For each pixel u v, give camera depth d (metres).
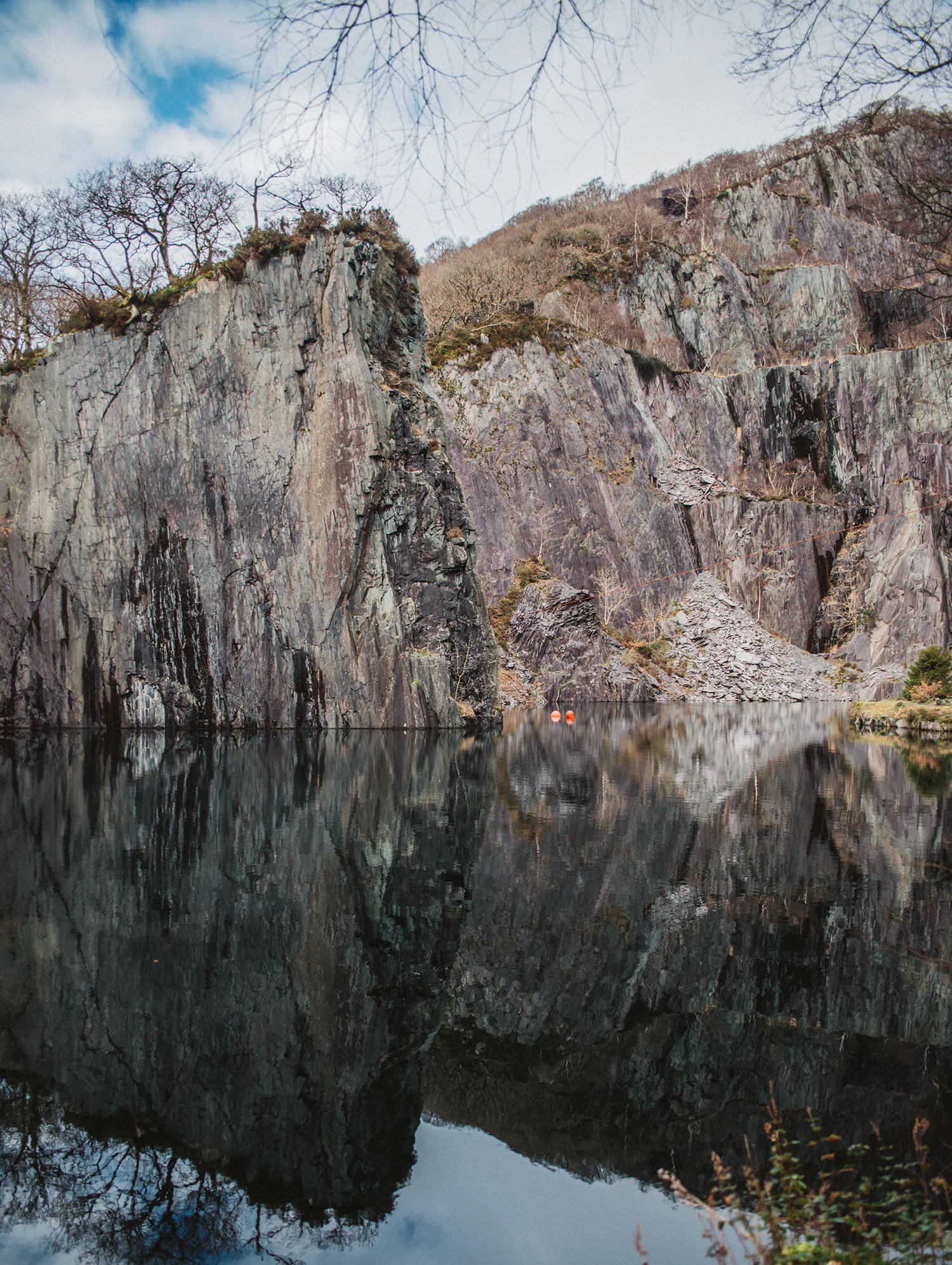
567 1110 5.33
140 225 34.03
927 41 3.92
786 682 59.97
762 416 76.44
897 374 72.50
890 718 35.06
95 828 13.35
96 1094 5.58
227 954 7.93
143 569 32.16
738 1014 6.73
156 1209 4.54
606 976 7.51
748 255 91.69
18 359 33.72
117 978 7.35
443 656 34.12
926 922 8.89
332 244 32.53
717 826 13.94
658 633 62.69
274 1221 4.39
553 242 81.38
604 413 67.25
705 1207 3.89
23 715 32.56
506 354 64.06
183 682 32.19
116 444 32.16
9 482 32.78
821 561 70.25
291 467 31.97
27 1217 4.48
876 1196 4.20
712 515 69.62
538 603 55.09
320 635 31.95
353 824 14.04
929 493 69.25
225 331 31.98
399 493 33.72
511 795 17.25
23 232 34.44
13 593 32.62
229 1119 5.35
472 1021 6.64
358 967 7.70
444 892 10.00
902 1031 6.40
